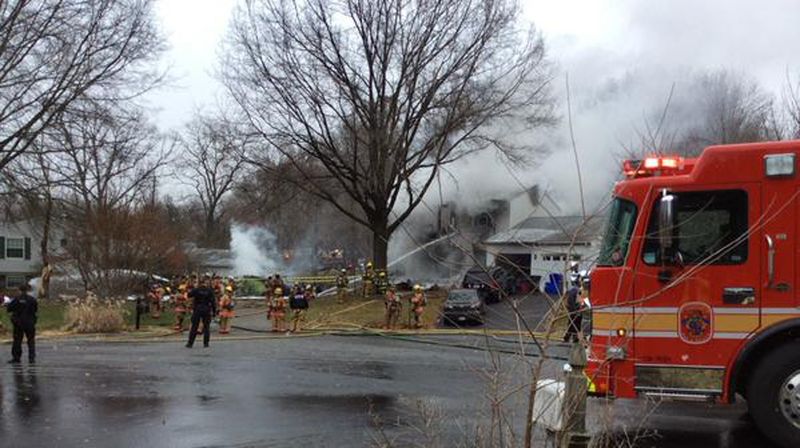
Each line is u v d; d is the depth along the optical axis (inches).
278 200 1282.0
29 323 507.5
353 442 257.8
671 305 251.8
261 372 451.8
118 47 1024.2
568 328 203.6
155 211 1010.7
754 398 241.4
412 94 1154.0
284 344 670.5
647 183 258.2
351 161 1259.2
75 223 978.7
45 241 1408.7
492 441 163.8
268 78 1170.0
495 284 180.9
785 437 236.8
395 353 577.9
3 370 460.8
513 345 418.9
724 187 249.1
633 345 254.8
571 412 181.2
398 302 912.3
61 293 1386.6
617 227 260.8
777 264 241.8
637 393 253.1
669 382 250.8
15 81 933.8
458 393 365.1
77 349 617.6
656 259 254.4
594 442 188.5
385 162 1183.6
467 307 818.8
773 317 241.0
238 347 638.5
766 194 245.0
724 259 247.0
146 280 1003.3
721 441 262.8
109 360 520.1
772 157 244.8
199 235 2544.3
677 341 250.7
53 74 956.6
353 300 1195.3
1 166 958.4
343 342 697.0
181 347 635.5
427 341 695.1
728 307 245.8
